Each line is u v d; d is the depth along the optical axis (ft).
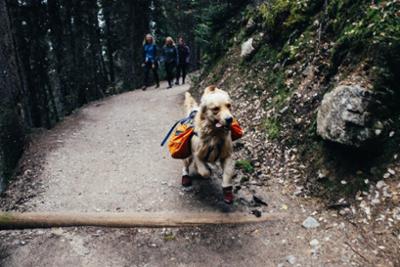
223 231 13.88
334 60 17.16
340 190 14.15
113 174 19.61
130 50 64.95
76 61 48.39
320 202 14.39
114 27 72.79
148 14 66.85
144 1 64.23
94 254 13.14
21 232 14.74
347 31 16.93
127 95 45.37
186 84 49.67
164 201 16.30
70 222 14.88
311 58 19.56
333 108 14.51
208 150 14.58
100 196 17.17
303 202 14.75
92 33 55.47
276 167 17.22
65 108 48.75
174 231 14.16
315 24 21.08
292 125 17.99
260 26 27.96
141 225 14.55
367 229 12.32
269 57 24.31
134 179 18.83
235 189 16.28
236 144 19.79
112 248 13.42
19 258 13.16
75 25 49.67
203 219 14.51
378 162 13.62
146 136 26.11
